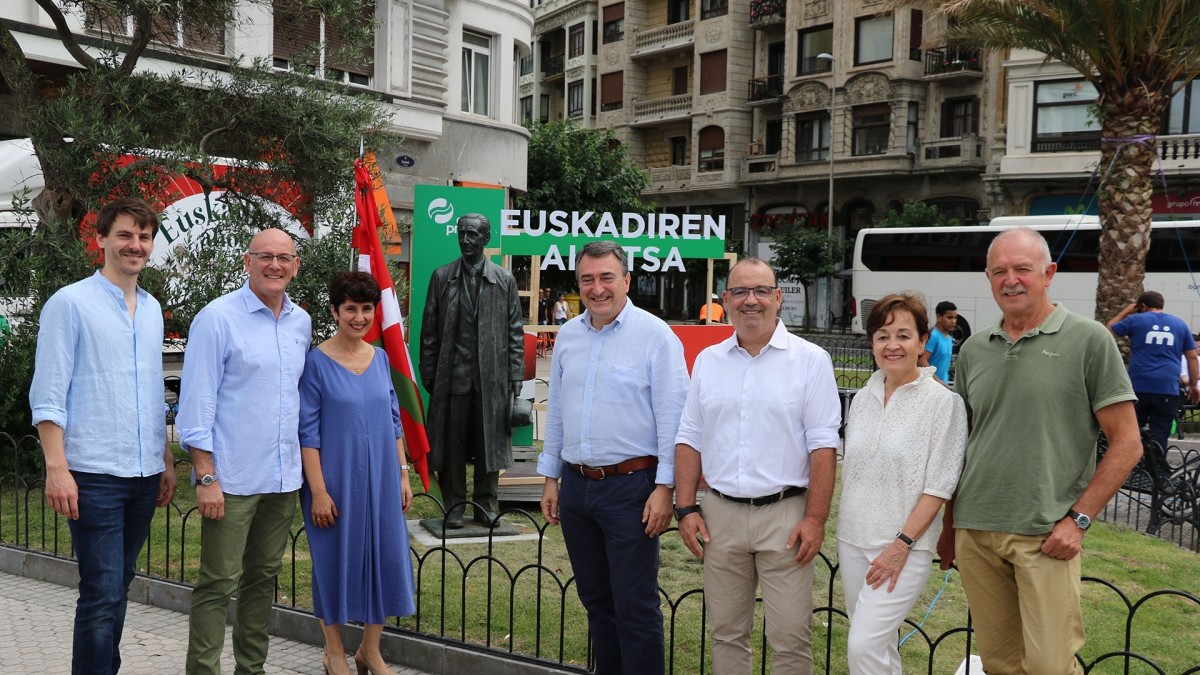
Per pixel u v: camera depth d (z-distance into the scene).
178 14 8.55
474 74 20.19
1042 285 3.45
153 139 8.72
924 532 3.47
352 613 4.26
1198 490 7.63
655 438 4.00
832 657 4.75
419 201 8.52
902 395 3.60
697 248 8.96
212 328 4.02
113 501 3.92
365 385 4.31
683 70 42.88
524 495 7.82
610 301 3.96
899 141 34.59
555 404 4.24
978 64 32.97
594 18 46.88
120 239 3.95
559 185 29.59
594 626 4.17
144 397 4.03
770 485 3.71
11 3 12.20
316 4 8.87
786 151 38.28
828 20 36.62
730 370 3.83
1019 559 3.40
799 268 36.22
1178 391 9.57
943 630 5.19
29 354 7.98
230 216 8.73
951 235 24.59
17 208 8.20
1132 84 12.84
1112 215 13.16
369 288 4.25
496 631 5.02
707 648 4.82
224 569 4.03
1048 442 3.39
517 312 7.01
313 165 8.97
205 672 4.02
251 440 4.07
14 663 4.52
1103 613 5.51
